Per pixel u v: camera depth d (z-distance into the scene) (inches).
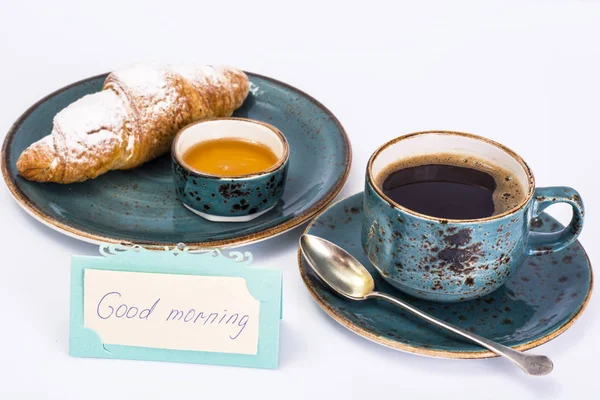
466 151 27.9
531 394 26.3
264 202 29.7
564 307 26.6
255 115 34.2
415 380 26.6
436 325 26.4
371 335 25.8
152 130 31.7
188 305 26.1
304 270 27.4
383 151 27.3
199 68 33.4
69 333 26.6
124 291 26.0
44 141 30.5
